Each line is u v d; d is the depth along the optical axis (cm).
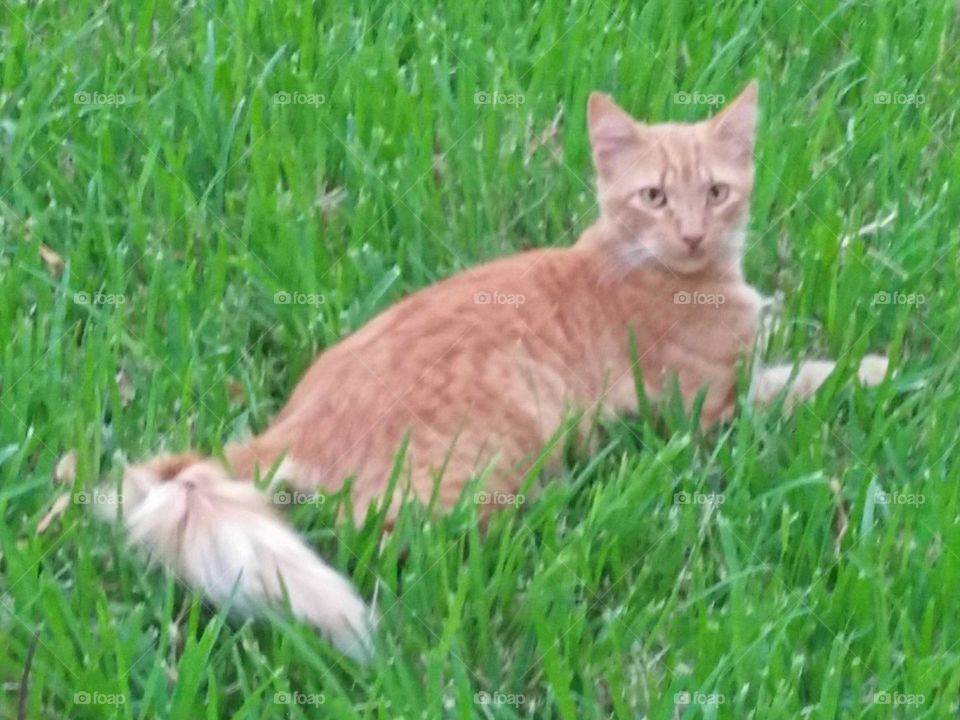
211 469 310
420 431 326
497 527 314
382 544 312
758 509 325
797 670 287
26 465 336
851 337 375
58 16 484
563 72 458
